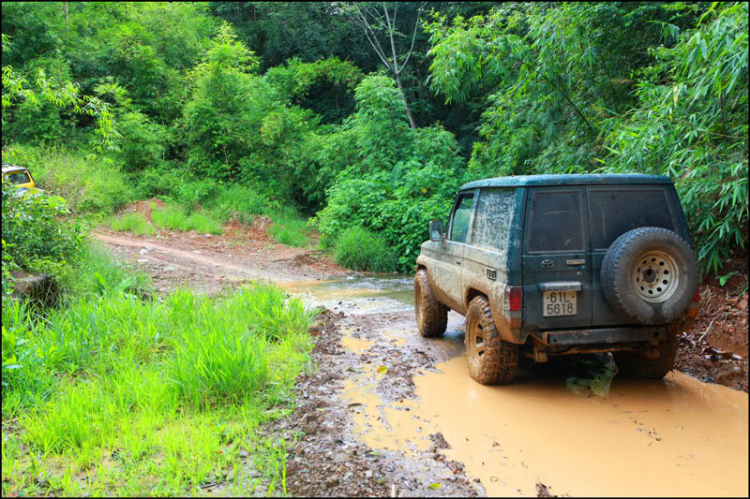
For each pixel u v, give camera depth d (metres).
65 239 8.12
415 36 27.12
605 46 10.62
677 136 6.79
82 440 3.93
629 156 7.11
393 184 16.09
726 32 5.70
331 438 4.03
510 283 4.57
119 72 23.81
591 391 4.98
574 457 3.71
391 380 5.32
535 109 11.80
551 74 10.86
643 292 4.46
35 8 21.67
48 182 17.03
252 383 4.88
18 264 7.20
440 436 4.05
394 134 17.80
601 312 4.62
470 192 6.11
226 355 4.88
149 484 3.38
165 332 6.29
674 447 3.81
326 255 15.38
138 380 4.92
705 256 6.74
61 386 4.92
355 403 4.73
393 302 9.62
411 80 29.67
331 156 19.81
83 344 5.64
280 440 4.00
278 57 30.92
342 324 7.79
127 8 28.16
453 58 11.18
